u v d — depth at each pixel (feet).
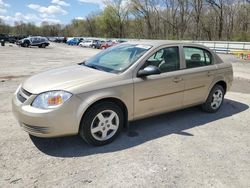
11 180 10.26
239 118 18.28
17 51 91.61
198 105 19.16
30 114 11.78
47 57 69.05
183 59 16.38
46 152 12.52
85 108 12.29
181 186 10.22
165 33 189.98
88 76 13.34
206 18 158.92
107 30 249.75
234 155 12.83
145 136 14.66
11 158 11.86
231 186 10.33
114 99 13.47
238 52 84.69
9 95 23.04
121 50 16.03
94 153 12.58
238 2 145.79
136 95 14.02
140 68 14.23
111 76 13.43
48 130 11.87
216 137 14.88
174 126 16.31
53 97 11.90
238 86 30.58
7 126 15.55
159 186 10.16
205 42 105.91
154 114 15.34
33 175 10.64
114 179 10.52
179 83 15.92
